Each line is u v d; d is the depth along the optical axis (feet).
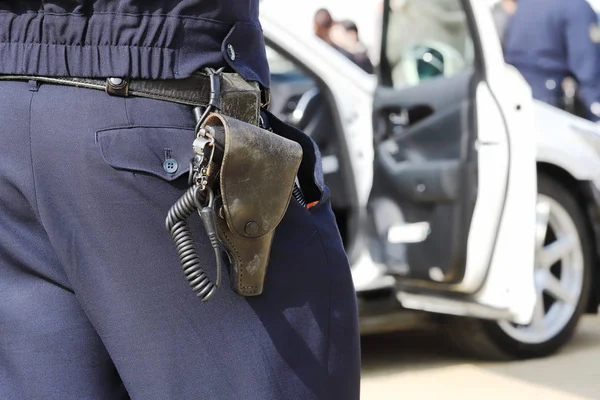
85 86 4.28
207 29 4.41
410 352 14.85
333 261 4.59
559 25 21.34
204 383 4.23
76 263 4.23
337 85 13.91
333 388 4.50
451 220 12.60
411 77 13.91
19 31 4.34
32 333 4.44
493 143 12.59
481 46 12.71
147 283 4.18
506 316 12.71
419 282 13.24
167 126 4.30
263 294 4.38
